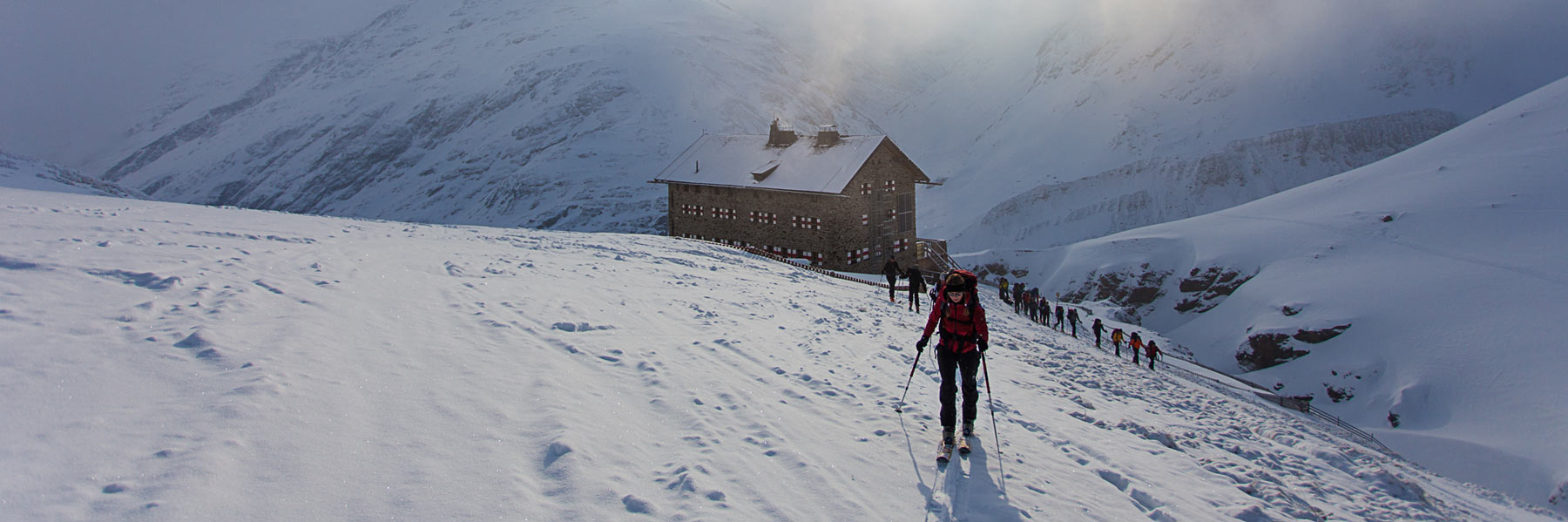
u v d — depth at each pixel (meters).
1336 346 58.12
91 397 6.13
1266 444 11.73
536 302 12.23
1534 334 49.59
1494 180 75.75
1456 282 58.94
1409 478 11.98
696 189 52.94
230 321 8.72
